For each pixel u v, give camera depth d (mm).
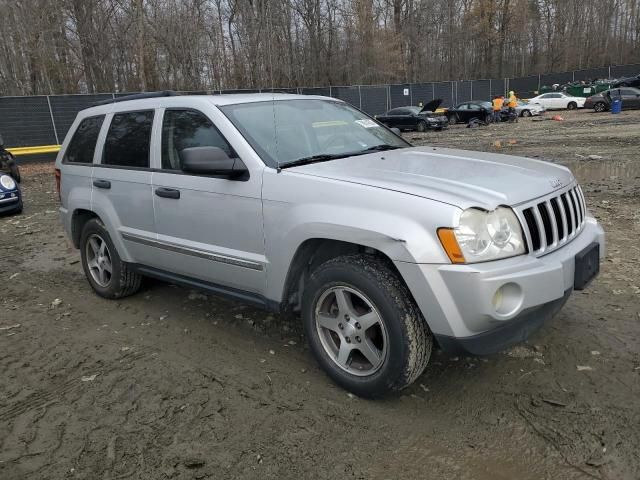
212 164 3477
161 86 34281
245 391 3463
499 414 3104
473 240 2791
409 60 50938
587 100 34875
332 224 3109
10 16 28859
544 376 3453
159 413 3268
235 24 36438
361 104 34406
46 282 5945
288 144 3812
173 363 3883
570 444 2828
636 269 5223
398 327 2980
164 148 4234
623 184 9891
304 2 40750
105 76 33375
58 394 3551
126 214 4586
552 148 16312
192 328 4469
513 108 30672
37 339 4426
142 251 4523
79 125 5301
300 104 4352
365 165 3555
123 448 2959
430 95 39844
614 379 3377
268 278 3555
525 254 2967
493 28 57156
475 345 2889
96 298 5320
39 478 2756
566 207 3367
